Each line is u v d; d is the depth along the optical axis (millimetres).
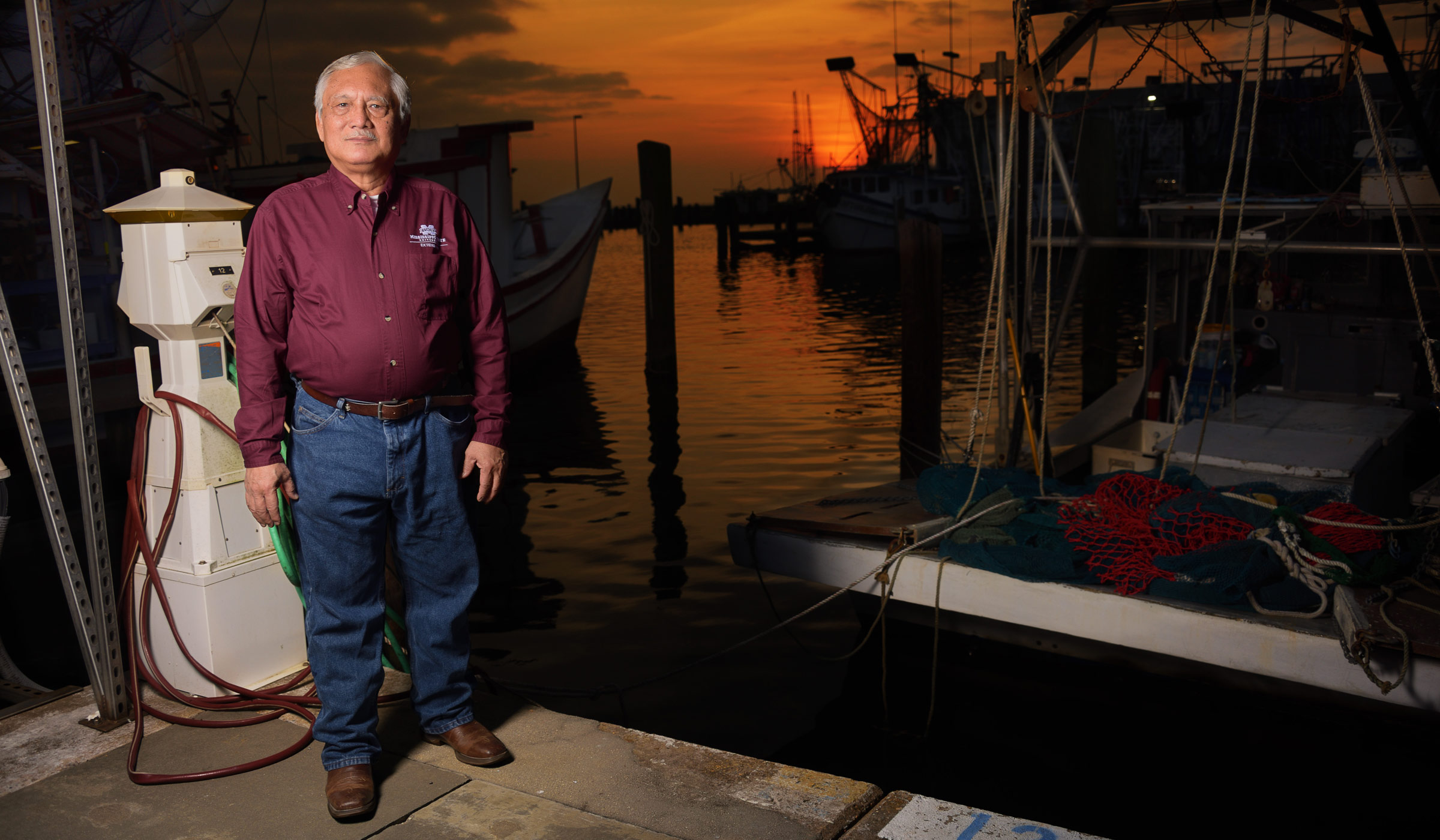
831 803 2371
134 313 2766
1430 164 4945
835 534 4762
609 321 23016
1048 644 4438
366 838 2234
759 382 14172
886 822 2295
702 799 2396
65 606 5988
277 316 2277
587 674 5055
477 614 5934
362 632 2408
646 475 9266
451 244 2369
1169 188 8180
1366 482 5137
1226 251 7809
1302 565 3662
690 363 16250
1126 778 3982
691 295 29625
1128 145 41875
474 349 2500
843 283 33156
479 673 3012
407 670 3119
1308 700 3809
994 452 8594
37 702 2904
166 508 2861
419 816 2334
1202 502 4102
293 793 2430
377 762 2578
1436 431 6602
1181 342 8117
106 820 2312
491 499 2545
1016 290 5922
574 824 2291
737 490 8594
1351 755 3775
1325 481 4875
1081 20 5801
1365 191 6086
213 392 2840
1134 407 7594
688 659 5219
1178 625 3730
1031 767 4082
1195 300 9344
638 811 2346
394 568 3076
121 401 8977
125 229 2752
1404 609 3344
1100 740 4289
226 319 2844
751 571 6527
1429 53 7922
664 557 6883
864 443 10133
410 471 2355
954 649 4754
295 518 2369
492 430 2506
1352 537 3693
